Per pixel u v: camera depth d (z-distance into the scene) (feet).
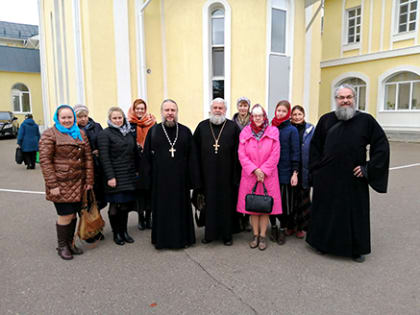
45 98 46.01
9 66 71.92
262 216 12.41
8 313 8.33
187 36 27.94
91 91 27.78
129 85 29.01
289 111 12.89
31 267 10.82
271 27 27.50
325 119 11.84
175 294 9.23
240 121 13.85
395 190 20.85
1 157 37.96
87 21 27.07
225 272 10.55
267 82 27.81
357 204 11.10
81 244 12.87
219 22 27.91
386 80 53.98
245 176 12.39
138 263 11.19
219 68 28.55
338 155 11.16
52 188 10.76
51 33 40.19
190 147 12.59
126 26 28.30
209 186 12.49
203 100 28.25
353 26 58.18
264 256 11.78
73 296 9.11
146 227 14.82
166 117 12.20
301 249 12.44
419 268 10.67
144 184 12.30
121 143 12.25
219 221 12.72
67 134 11.07
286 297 9.06
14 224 14.92
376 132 10.91
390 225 14.69
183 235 12.35
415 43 49.19
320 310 8.45
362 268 10.75
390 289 9.41
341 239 11.21
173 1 28.17
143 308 8.57
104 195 12.66
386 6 52.29
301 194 13.44
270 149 12.04
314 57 33.04
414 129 50.31
